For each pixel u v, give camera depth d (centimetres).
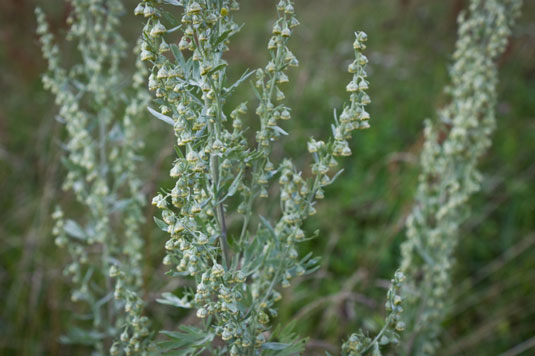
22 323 401
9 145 598
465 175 396
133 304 267
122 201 357
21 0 694
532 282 456
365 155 594
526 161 602
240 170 238
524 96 721
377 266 461
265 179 250
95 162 356
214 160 232
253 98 591
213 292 223
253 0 1182
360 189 541
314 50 768
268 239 257
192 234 214
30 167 544
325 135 601
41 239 427
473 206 546
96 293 427
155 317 400
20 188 529
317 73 707
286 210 254
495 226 527
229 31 208
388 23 829
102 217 362
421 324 376
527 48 719
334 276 459
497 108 667
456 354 415
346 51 764
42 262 437
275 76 242
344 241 488
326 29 878
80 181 363
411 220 393
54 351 383
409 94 703
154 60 216
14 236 477
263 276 273
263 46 857
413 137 618
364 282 422
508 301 452
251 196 255
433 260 392
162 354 253
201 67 209
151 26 210
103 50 356
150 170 492
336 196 553
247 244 258
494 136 644
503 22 372
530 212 531
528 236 488
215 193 225
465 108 385
